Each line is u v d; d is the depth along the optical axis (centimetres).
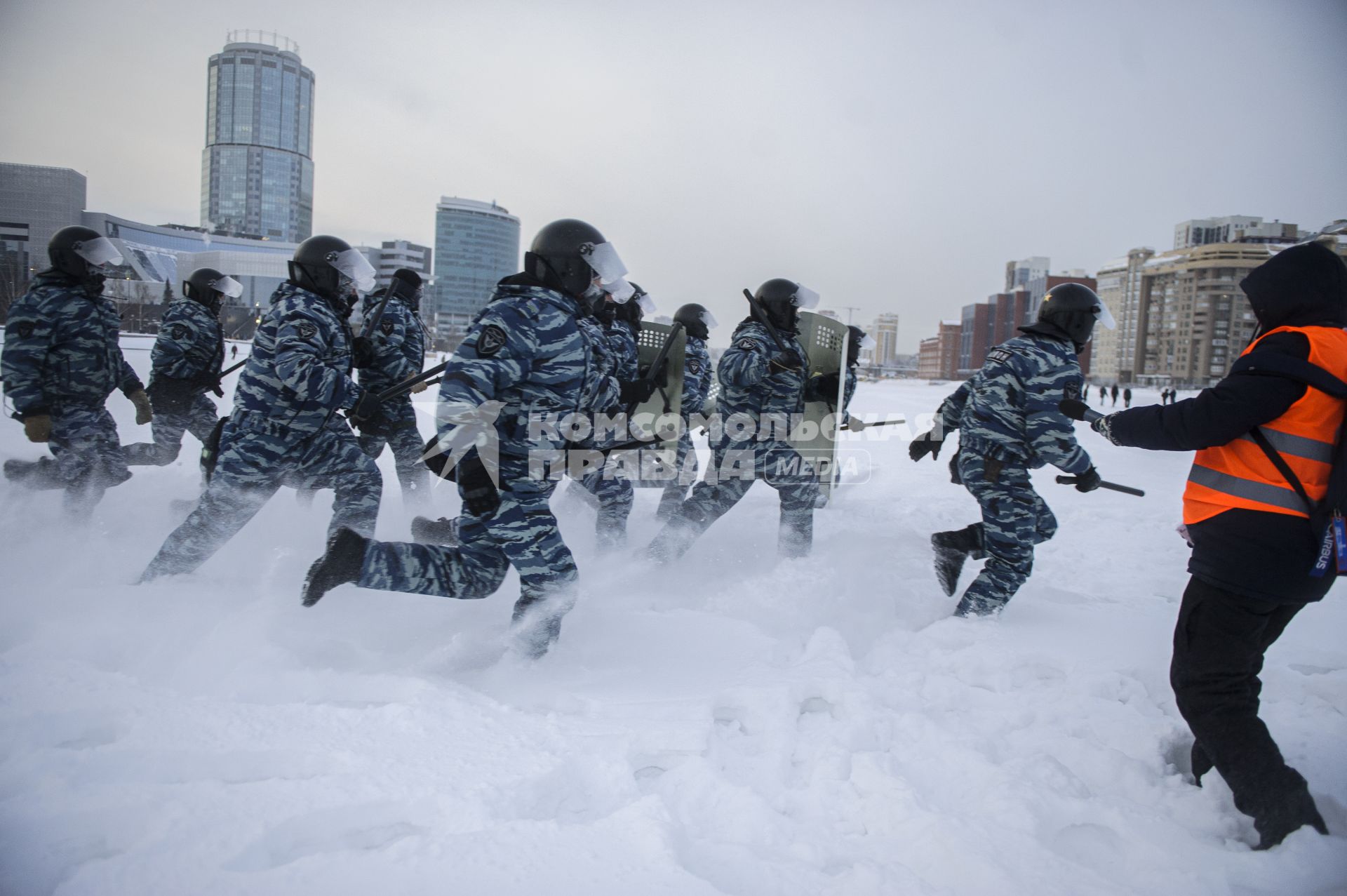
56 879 165
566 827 186
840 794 216
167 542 356
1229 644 209
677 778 216
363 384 535
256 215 18638
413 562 282
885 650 339
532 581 289
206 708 235
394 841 190
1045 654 334
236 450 363
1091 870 187
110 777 202
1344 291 209
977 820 202
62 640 281
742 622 362
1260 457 203
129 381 488
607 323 420
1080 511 721
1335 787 229
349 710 237
